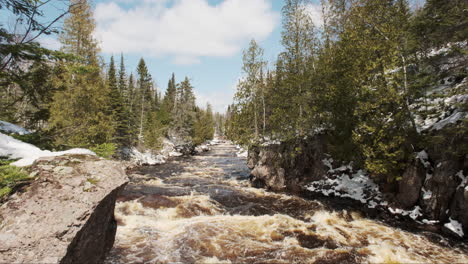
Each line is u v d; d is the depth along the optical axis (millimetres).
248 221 10664
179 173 24188
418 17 11977
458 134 9641
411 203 10977
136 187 16766
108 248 5375
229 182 19797
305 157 17328
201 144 67500
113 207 5332
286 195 15656
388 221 11070
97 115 17469
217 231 9422
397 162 11719
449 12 10914
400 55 11922
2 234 3471
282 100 18484
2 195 4090
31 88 7520
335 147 15258
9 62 6113
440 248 8375
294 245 8477
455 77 13391
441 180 10023
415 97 11805
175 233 9117
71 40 16531
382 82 12094
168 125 50438
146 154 34156
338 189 14867
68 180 4637
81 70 7117
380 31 12695
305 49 18312
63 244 3662
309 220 11094
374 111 12531
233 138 21938
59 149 8484
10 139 5898
